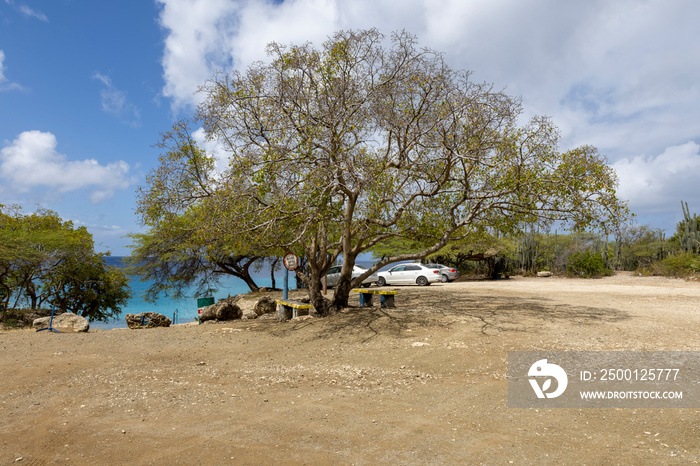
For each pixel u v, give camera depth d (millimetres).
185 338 10969
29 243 22234
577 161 10641
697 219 35719
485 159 10820
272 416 5238
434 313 12227
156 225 15172
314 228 11625
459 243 32312
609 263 36500
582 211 10234
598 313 12094
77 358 8617
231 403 5801
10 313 19844
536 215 11305
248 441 4434
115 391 6410
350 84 11562
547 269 37906
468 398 5887
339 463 3908
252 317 15461
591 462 3830
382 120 11188
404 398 6004
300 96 11531
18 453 4184
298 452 4156
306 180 10258
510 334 9414
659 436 4383
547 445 4262
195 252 26047
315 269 13148
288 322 12750
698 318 11125
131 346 9945
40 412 5438
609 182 10117
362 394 6227
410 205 12992
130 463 3930
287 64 11523
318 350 9289
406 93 11227
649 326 10023
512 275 38281
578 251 36250
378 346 9148
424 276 26344
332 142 10898
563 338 8945
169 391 6414
